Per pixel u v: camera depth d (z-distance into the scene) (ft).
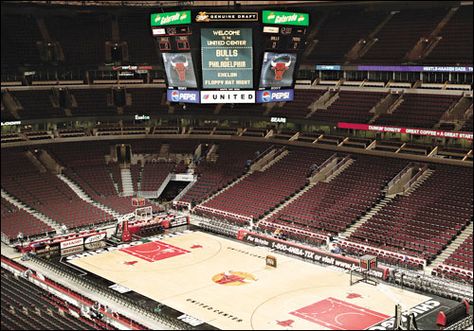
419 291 134.82
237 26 124.16
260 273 148.46
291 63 132.87
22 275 153.07
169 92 134.72
